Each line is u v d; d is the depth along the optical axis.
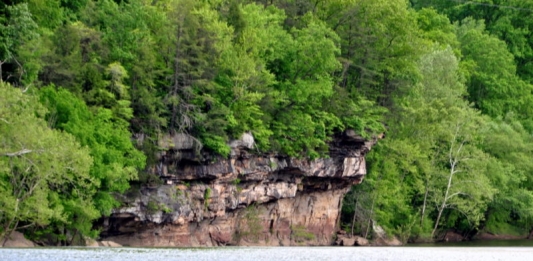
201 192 75.62
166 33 75.94
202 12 79.06
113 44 73.69
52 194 60.31
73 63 68.06
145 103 71.06
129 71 73.19
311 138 83.19
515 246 93.00
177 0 79.12
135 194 70.56
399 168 99.31
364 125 87.50
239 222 81.62
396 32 97.25
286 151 82.06
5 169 52.84
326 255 61.84
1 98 52.66
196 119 73.94
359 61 95.50
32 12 73.19
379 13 95.62
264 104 80.25
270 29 85.69
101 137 65.31
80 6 83.12
